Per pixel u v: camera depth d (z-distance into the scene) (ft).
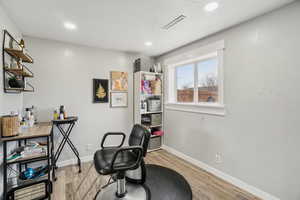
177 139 9.91
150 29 6.93
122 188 5.62
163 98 11.20
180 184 6.52
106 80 9.70
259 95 5.75
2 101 4.97
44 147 5.61
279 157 5.26
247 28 6.08
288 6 4.97
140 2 4.94
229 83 6.76
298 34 4.79
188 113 9.04
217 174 7.29
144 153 5.40
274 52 5.32
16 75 6.15
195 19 6.03
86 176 7.26
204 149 8.00
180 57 9.39
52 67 8.11
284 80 5.10
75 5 5.08
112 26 6.62
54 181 6.76
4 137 4.69
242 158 6.31
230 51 6.69
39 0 4.77
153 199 5.51
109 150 6.16
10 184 5.49
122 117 10.38
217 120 7.33
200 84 8.77
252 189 5.96
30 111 6.79
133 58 10.78
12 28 6.06
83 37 7.81
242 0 4.81
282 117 5.17
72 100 8.67
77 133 8.86
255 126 5.89
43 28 6.75
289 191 5.02
